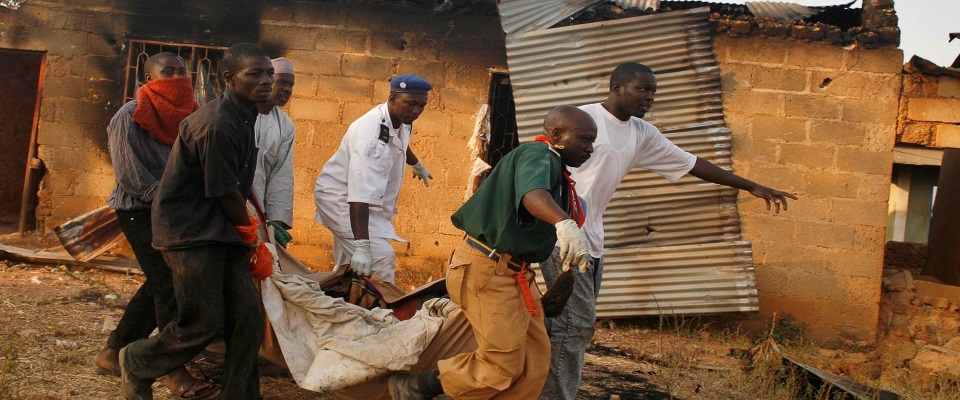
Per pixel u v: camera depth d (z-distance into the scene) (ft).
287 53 32.73
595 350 25.20
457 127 32.24
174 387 14.66
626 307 29.91
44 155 33.27
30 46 33.24
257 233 13.66
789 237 30.48
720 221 30.17
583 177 15.52
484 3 31.96
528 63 30.14
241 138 12.99
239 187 13.53
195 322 13.25
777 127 30.55
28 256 28.45
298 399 15.62
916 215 41.73
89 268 28.68
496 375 12.79
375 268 18.49
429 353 14.16
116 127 14.55
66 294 23.54
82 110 33.22
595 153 15.53
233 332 13.52
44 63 33.35
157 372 13.57
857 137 30.58
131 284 27.25
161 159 14.71
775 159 30.55
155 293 14.85
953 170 41.39
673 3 32.30
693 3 32.12
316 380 13.65
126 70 33.04
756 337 30.22
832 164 30.58
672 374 20.45
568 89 30.04
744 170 30.60
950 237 40.83
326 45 32.63
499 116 32.63
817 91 30.63
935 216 44.06
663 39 30.17
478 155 32.01
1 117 43.34
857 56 30.55
